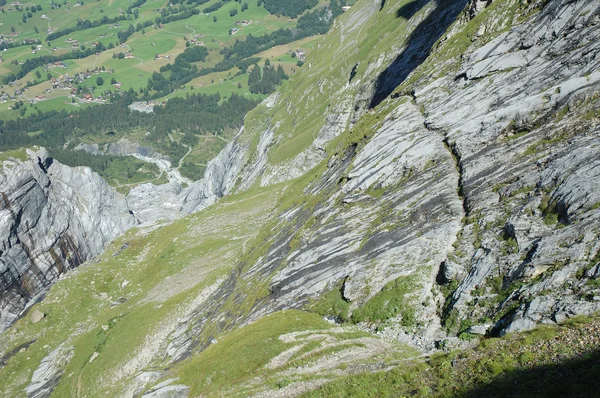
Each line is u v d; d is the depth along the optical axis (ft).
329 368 122.52
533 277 108.47
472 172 157.17
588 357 80.02
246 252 301.22
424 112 212.02
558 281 101.86
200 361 158.30
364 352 124.77
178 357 260.62
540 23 187.01
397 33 520.83
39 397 336.08
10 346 417.69
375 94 476.54
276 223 289.33
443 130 187.93
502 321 105.09
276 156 586.04
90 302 455.63
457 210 151.12
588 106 139.33
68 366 350.43
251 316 211.41
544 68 168.96
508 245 122.52
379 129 230.07
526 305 101.50
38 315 442.09
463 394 88.02
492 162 153.69
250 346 149.18
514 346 93.09
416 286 138.31
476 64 203.00
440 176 168.14
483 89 187.83
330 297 167.94
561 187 121.29
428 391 93.97
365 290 153.99
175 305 317.63
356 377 111.45
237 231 442.09
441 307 127.75
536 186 132.05
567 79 155.74
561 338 88.12
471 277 124.36
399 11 598.75
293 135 638.12
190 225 494.18
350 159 241.76
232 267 329.31
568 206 114.93
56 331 426.51
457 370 96.99
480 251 129.18
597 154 119.75
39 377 362.33
